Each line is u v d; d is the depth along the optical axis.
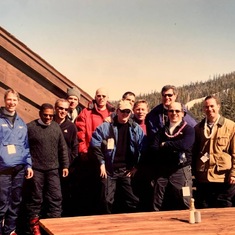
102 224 3.51
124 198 5.40
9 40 5.30
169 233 3.18
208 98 5.18
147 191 5.52
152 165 5.30
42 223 3.56
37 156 5.20
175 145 4.88
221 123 5.12
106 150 5.27
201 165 5.19
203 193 5.26
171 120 5.00
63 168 5.40
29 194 5.28
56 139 5.30
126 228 3.36
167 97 5.37
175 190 4.94
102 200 5.25
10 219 4.88
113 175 5.30
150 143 5.17
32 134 5.19
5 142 4.70
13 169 4.80
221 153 5.09
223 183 5.13
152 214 4.00
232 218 3.80
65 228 3.35
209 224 3.53
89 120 5.95
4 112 4.83
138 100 5.92
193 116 5.98
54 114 5.82
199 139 5.25
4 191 4.70
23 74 5.93
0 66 5.24
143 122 5.89
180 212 4.11
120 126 5.34
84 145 5.88
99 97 5.97
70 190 6.04
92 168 5.81
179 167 4.97
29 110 6.25
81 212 5.96
